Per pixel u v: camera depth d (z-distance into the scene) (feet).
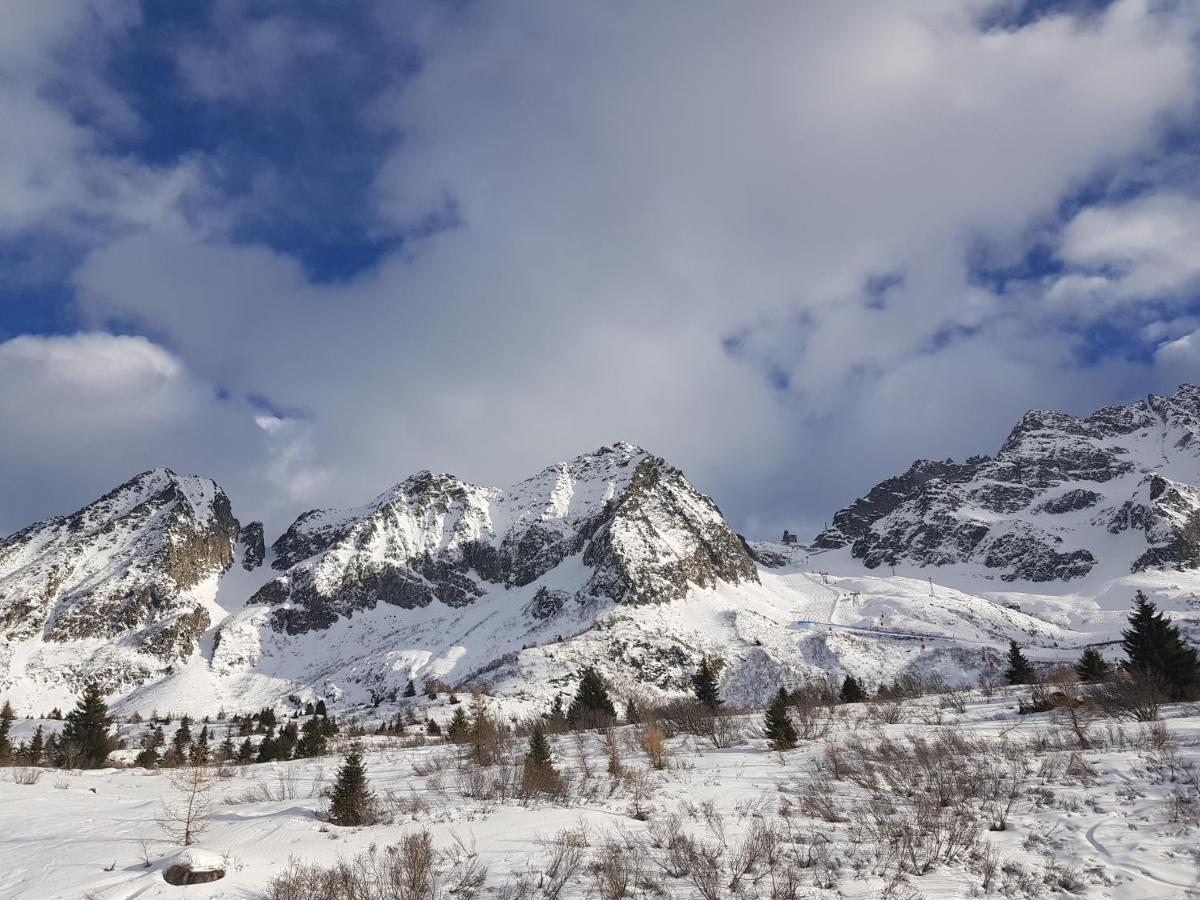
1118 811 53.78
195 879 41.14
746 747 105.09
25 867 45.34
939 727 102.58
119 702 593.42
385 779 89.92
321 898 39.70
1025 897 41.19
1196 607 635.25
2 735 148.25
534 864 46.32
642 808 63.77
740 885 43.19
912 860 46.88
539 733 82.64
